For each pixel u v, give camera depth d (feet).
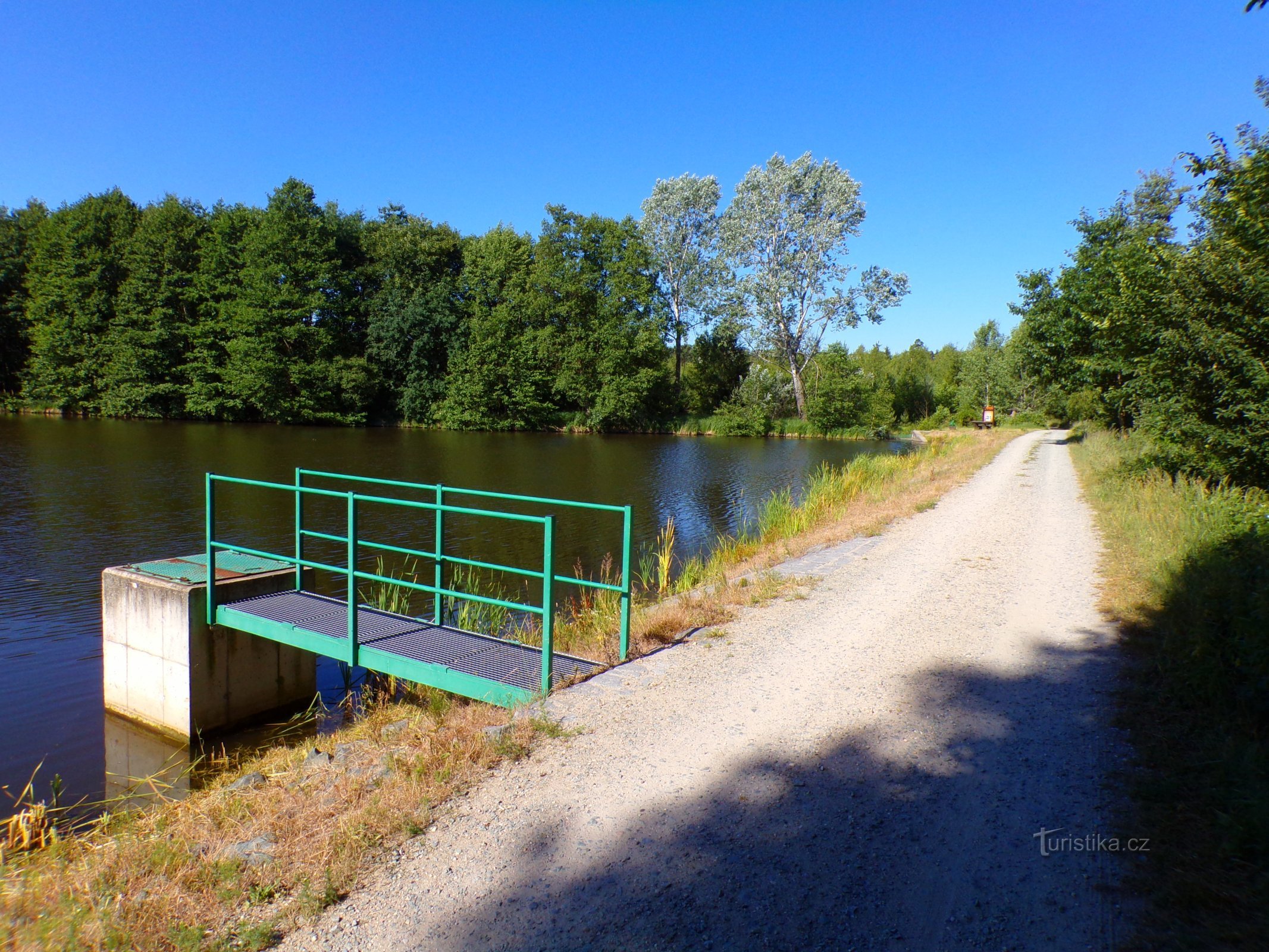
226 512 58.75
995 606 25.21
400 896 10.78
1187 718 15.10
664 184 188.34
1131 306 42.37
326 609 25.17
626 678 19.11
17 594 36.24
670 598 28.53
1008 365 190.39
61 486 69.36
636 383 179.01
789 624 23.68
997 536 38.34
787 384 192.34
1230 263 35.55
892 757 14.53
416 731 16.84
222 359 168.35
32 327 171.42
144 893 10.99
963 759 14.29
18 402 174.19
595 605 29.22
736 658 20.53
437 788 13.66
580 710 17.16
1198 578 20.16
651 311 188.75
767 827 12.24
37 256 169.17
